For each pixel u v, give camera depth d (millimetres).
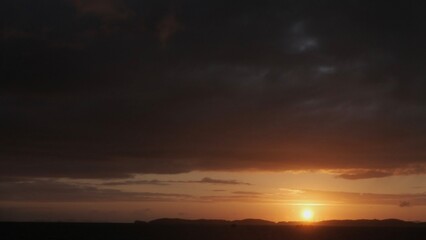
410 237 173375
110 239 138375
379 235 191500
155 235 166125
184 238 146750
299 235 187500
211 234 178750
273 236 171250
